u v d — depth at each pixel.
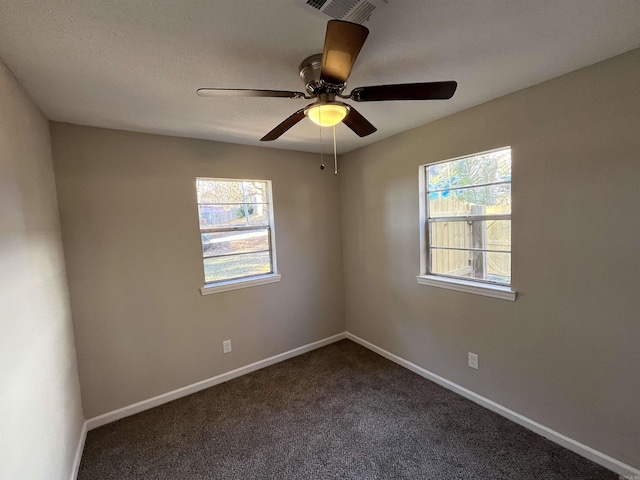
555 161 1.79
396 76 1.67
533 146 1.88
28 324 1.31
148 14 1.08
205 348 2.74
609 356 1.66
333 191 3.54
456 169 2.44
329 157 3.48
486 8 1.12
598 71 1.59
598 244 1.66
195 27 1.17
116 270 2.31
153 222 2.46
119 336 2.34
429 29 1.25
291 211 3.23
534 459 1.79
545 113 1.80
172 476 1.79
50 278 1.70
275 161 3.11
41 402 1.38
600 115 1.60
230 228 2.94
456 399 2.41
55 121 2.06
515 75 1.71
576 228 1.73
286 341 3.26
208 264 2.82
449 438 1.99
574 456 1.79
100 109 1.90
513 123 1.95
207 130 2.41
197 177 2.66
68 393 1.85
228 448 1.99
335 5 1.07
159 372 2.52
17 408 1.13
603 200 1.62
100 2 1.00
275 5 1.06
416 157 2.63
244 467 1.83
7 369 1.08
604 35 1.34
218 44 1.29
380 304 3.18
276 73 1.56
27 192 1.47
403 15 1.14
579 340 1.76
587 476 1.66
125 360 2.37
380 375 2.82
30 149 1.59
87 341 2.21
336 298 3.63
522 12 1.16
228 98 1.82
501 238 2.19
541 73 1.70
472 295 2.31
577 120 1.68
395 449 1.92
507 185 2.13
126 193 2.34
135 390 2.42
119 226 2.31
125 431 2.19
